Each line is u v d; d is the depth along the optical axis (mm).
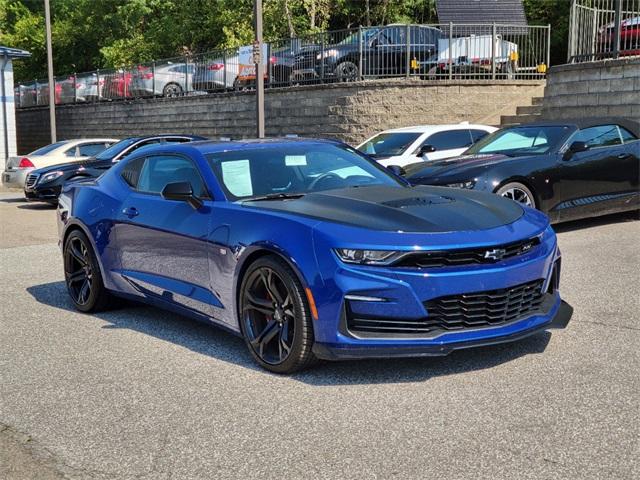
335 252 4129
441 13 23297
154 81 27328
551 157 9164
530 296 4484
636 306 5816
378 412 3840
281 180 5258
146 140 15484
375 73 19156
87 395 4293
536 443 3391
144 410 4020
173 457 3414
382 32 19000
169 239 5297
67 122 33438
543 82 19219
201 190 5234
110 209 6016
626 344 4848
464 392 4070
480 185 8680
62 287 7566
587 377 4242
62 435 3721
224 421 3818
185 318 6102
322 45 19938
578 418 3660
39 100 35844
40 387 4457
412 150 11961
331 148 5832
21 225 13039
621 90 13102
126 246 5816
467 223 4375
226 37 35125
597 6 14359
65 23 45219
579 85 13914
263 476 3186
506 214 4684
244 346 5180
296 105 20609
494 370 4414
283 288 4418
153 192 5781
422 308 4062
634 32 13305
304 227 4320
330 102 19562
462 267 4137
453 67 18969
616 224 10078
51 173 15195
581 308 5797
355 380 4332
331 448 3434
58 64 47188
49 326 5957
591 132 9617
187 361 4875
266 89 21562
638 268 7230
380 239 4109
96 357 5043
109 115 30141
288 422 3766
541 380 4219
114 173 6367
